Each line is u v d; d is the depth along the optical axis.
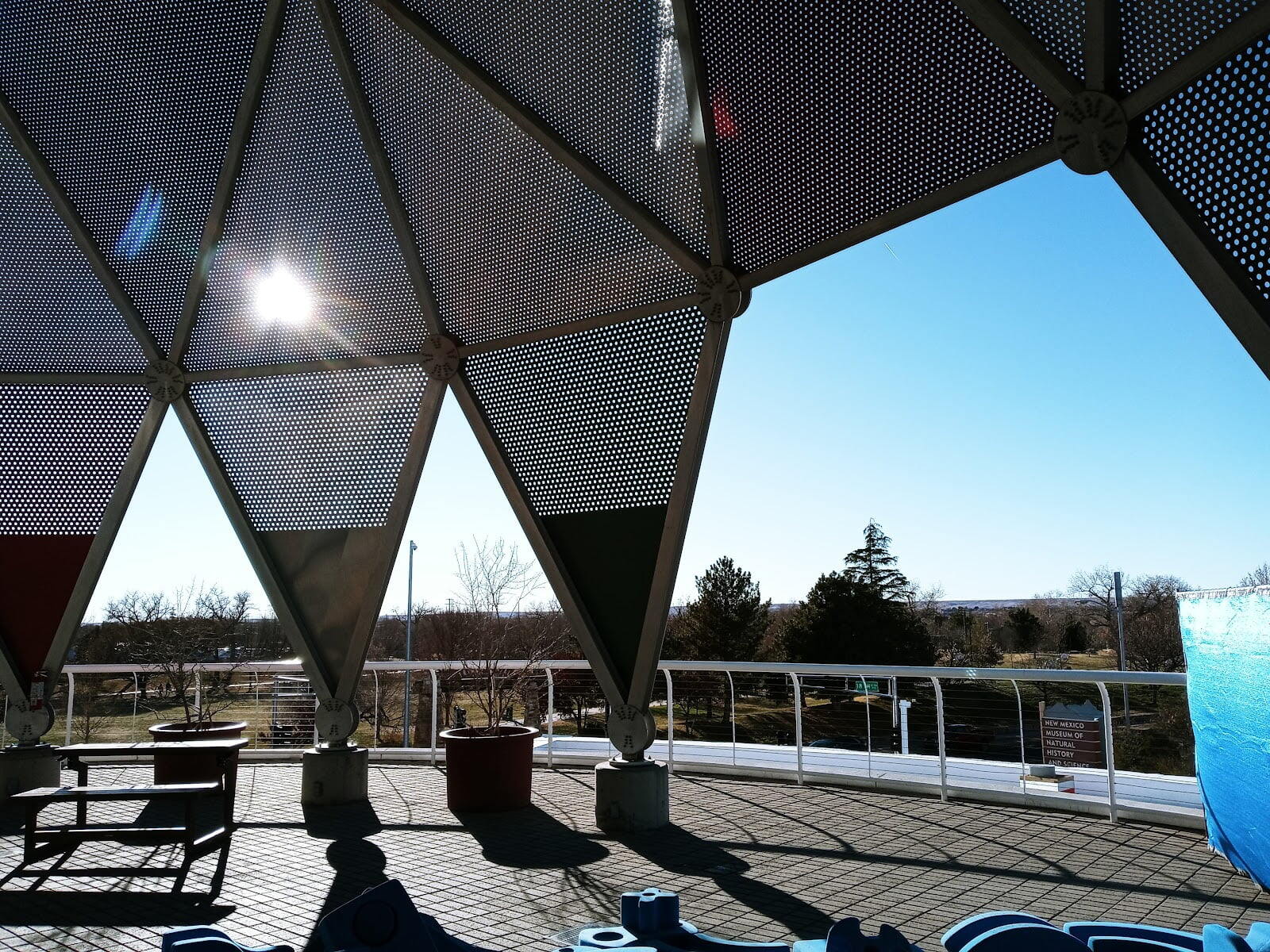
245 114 8.08
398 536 8.18
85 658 22.56
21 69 8.29
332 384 8.55
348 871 5.71
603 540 7.32
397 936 2.81
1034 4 4.68
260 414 8.78
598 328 7.29
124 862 6.05
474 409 8.05
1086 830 6.36
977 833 6.32
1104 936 2.91
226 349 8.83
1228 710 5.00
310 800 7.78
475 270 7.84
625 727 7.02
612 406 7.27
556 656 16.64
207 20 7.86
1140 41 4.38
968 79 5.20
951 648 42.28
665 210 6.76
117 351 9.01
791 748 9.50
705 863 5.73
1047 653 41.66
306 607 8.41
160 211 8.55
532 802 7.86
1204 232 4.29
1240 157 4.15
